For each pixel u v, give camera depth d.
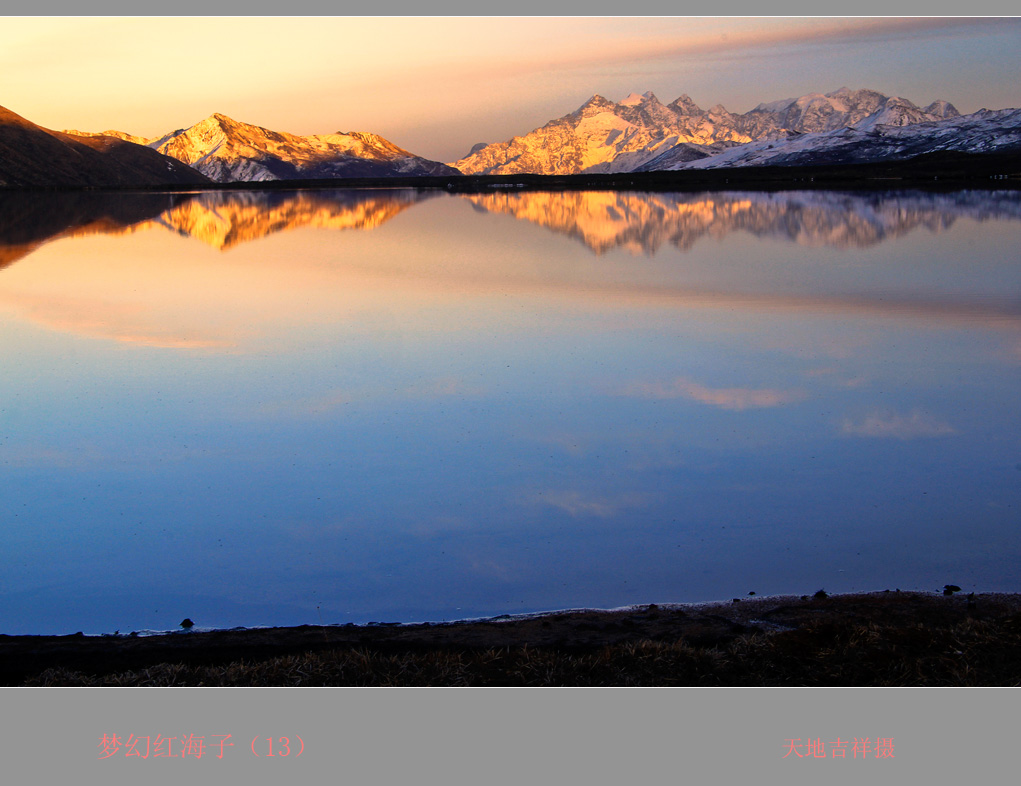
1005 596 9.30
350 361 20.16
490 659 8.04
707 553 10.75
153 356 20.80
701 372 18.80
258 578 10.31
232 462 13.87
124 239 52.88
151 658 8.26
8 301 28.58
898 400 16.59
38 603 9.79
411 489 12.77
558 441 14.65
